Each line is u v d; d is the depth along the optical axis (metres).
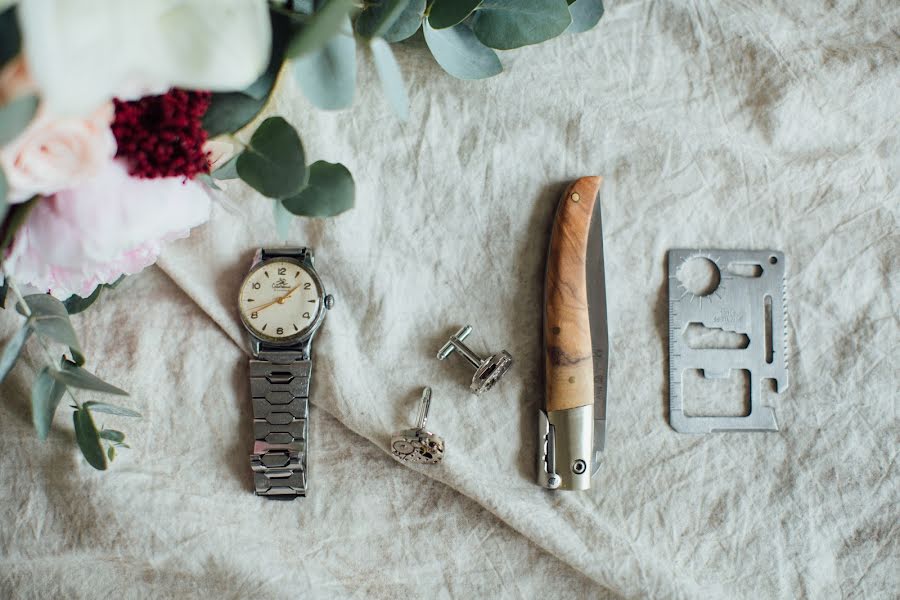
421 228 0.44
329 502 0.44
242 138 0.32
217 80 0.23
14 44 0.22
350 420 0.43
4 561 0.43
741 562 0.44
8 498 0.43
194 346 0.43
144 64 0.22
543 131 0.44
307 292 0.42
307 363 0.43
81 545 0.43
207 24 0.22
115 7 0.20
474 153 0.44
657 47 0.44
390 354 0.44
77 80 0.20
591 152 0.44
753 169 0.45
